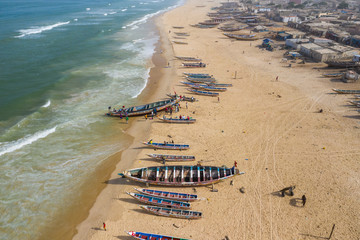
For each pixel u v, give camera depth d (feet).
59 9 643.45
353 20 384.47
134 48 300.81
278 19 437.17
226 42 328.90
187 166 107.14
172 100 165.07
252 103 168.55
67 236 85.20
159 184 104.01
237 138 132.46
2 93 177.47
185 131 139.64
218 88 187.01
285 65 236.02
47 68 227.20
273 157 118.01
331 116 150.51
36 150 123.34
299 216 89.66
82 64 240.32
